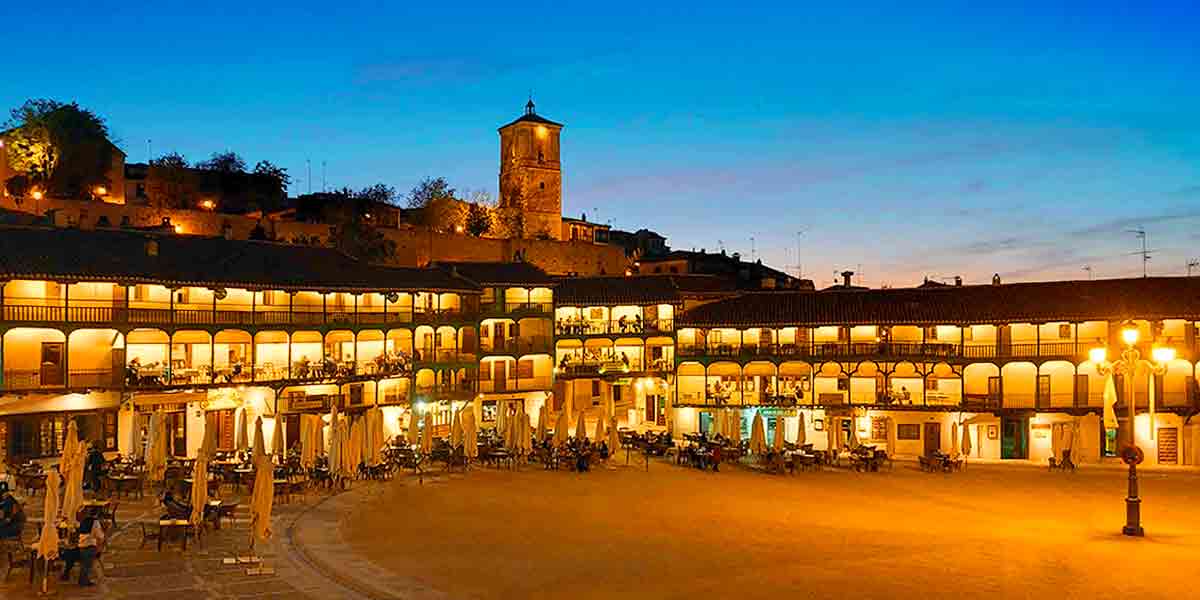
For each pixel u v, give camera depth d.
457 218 124.19
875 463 65.00
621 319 85.75
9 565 28.42
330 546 34.81
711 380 81.31
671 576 31.19
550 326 83.88
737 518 44.19
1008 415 71.94
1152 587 29.91
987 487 59.16
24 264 51.75
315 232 98.31
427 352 74.62
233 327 60.56
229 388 60.12
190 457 57.84
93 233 60.22
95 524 28.78
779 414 76.69
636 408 86.00
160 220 85.56
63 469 36.12
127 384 54.56
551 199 133.00
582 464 59.03
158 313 57.06
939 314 74.44
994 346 73.38
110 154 92.25
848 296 80.94
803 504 50.03
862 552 35.75
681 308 85.31
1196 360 70.25
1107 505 53.09
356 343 68.06
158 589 27.97
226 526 36.84
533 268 86.12
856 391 76.50
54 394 51.84
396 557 33.41
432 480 52.81
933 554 35.28
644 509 46.09
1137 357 44.28
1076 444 68.75
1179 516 49.66
